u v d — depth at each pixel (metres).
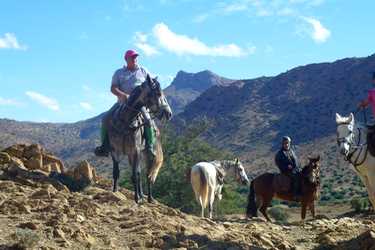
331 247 9.16
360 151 9.78
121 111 12.07
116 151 12.48
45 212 10.05
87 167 15.46
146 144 12.23
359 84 170.12
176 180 31.78
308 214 45.34
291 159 16.22
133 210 10.73
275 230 10.91
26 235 7.97
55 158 16.39
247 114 178.88
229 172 17.48
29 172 14.11
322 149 131.62
